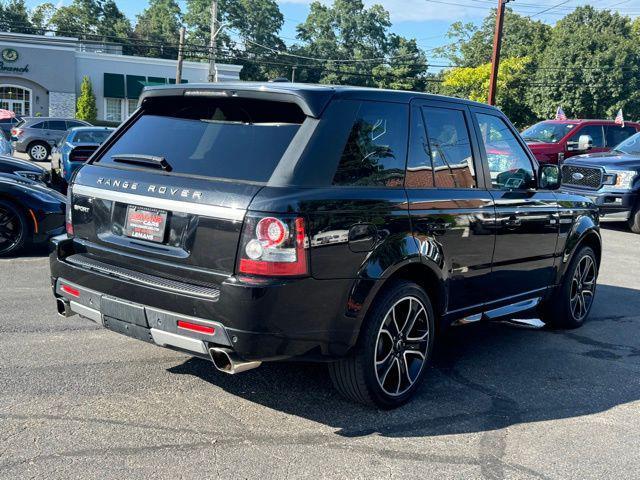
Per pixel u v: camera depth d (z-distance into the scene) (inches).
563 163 531.5
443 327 180.7
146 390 167.2
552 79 1846.7
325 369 188.1
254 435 145.9
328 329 143.1
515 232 199.5
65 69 1680.6
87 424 146.8
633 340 235.0
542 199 215.6
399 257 154.8
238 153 146.6
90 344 199.6
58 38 1696.6
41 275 288.2
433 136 175.9
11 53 1635.1
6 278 280.1
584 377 195.0
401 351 164.4
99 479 123.9
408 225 159.2
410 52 2957.7
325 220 139.2
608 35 1897.1
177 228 143.9
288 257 133.9
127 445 137.9
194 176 146.4
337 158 146.6
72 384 168.7
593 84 1819.6
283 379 179.2
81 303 159.3
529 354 214.4
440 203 170.9
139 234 151.1
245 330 133.3
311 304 138.8
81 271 156.4
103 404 157.6
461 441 148.9
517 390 182.2
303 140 143.0
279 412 158.4
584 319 252.2
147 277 145.9
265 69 2989.7
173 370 181.5
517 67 1782.7
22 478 122.8
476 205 183.0
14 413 150.4
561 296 237.5
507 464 139.4
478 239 183.3
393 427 153.9
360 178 151.8
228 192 138.3
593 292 256.1
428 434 151.3
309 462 135.2
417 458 139.6
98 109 1750.7
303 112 146.4
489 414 164.7
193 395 165.6
